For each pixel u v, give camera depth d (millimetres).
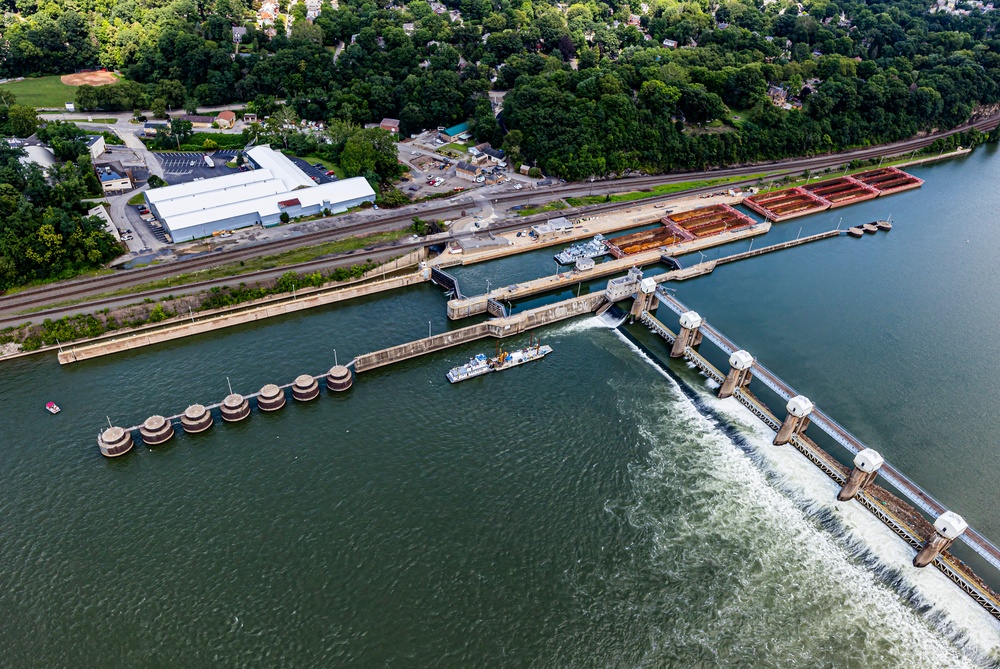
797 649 126500
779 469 166250
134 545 139250
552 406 181250
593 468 162125
